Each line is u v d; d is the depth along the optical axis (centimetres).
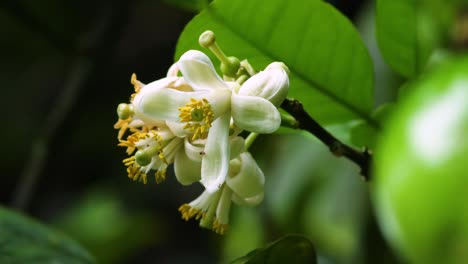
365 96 45
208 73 41
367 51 45
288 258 42
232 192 43
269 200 68
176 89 42
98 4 118
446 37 45
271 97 41
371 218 62
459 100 34
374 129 46
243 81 42
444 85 34
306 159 66
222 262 78
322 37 44
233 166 42
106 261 89
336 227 66
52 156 67
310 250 42
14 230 49
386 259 61
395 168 34
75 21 82
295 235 41
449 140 33
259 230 73
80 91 67
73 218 91
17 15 63
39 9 80
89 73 67
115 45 69
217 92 41
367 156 43
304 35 44
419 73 46
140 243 90
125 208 130
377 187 35
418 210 34
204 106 41
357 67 45
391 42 45
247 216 73
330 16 44
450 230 33
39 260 49
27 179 67
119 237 89
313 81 45
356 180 63
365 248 62
